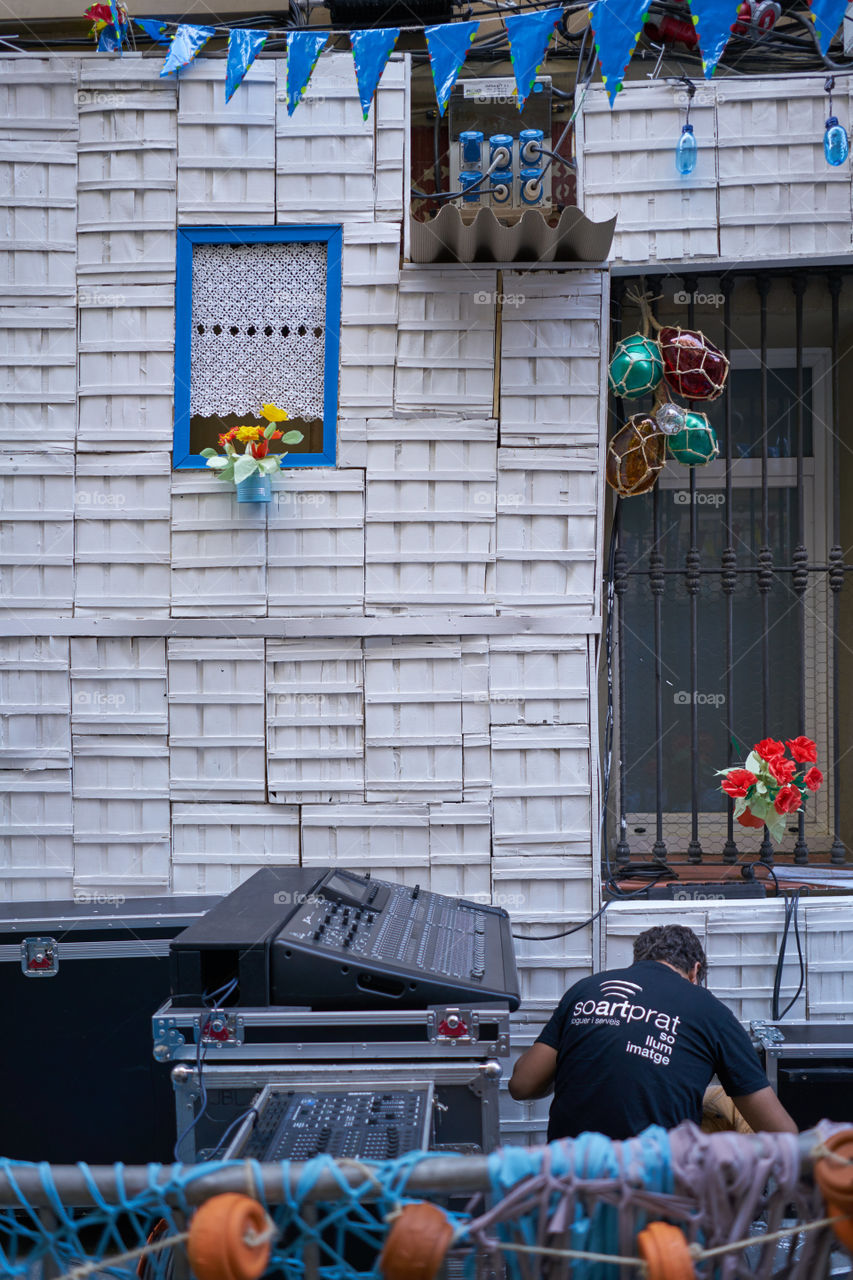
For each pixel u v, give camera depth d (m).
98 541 3.01
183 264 2.99
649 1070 1.94
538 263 2.92
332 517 2.96
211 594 2.98
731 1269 1.07
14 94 2.99
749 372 3.63
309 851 2.96
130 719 3.00
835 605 3.17
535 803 2.93
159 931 2.51
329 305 2.96
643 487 3.01
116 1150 2.46
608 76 2.32
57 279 3.01
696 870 3.17
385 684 2.95
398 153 2.95
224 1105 1.89
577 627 2.93
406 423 2.95
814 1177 1.08
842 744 3.57
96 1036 2.47
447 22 3.23
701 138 2.95
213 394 3.03
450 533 2.94
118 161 3.00
